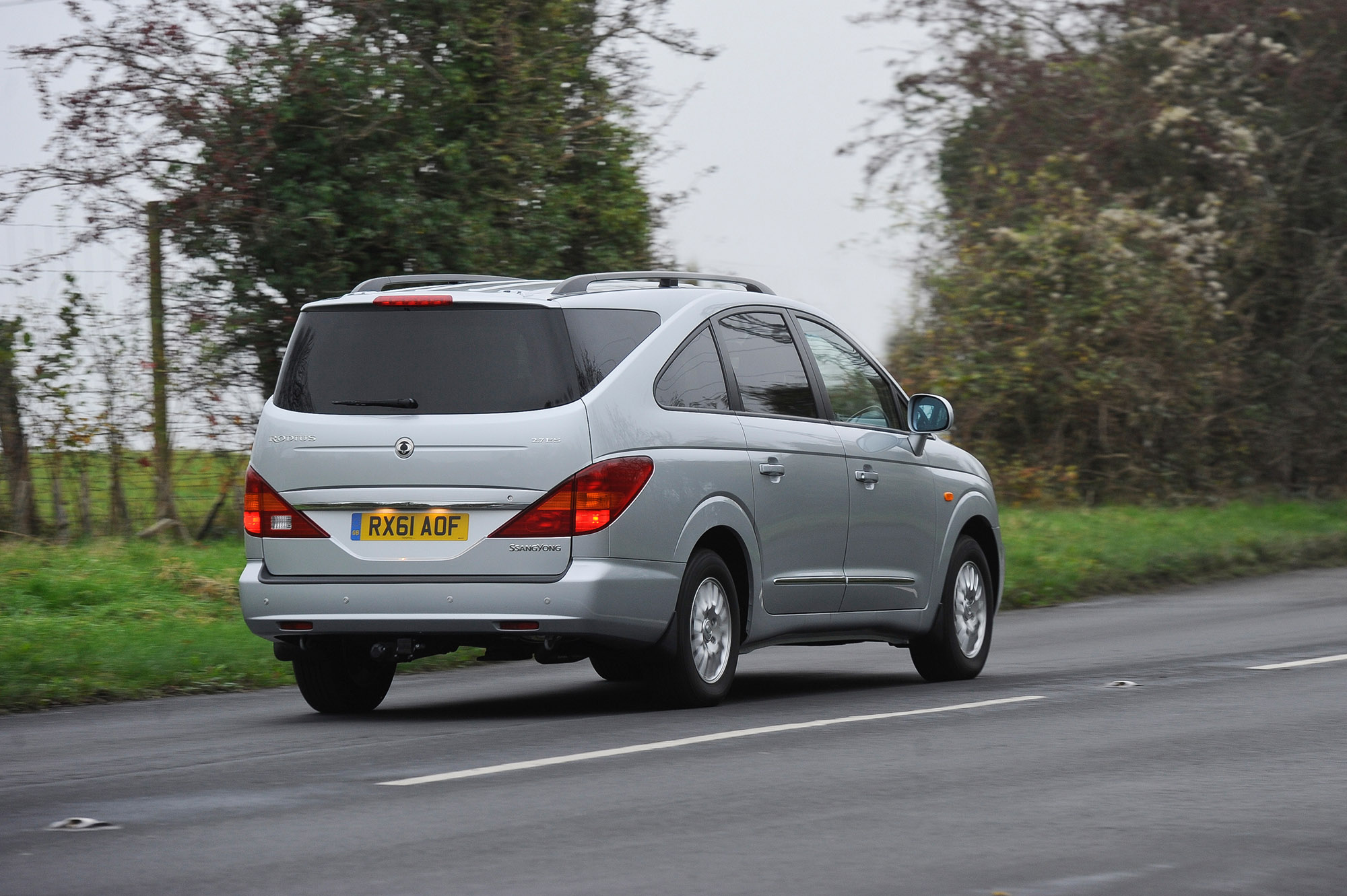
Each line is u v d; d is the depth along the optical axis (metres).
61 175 56.97
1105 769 23.56
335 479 29.56
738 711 30.34
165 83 58.81
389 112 60.28
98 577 48.00
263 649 39.31
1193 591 61.31
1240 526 74.25
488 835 19.33
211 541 57.69
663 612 29.77
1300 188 90.25
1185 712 29.22
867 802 21.17
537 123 66.56
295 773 23.84
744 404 32.19
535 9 67.31
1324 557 72.06
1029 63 87.31
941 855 18.20
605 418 29.27
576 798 21.55
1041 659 40.00
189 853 18.55
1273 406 90.38
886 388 36.91
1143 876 17.22
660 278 32.25
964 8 89.44
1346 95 91.31
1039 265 81.94
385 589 29.06
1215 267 88.94
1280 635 43.50
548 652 29.62
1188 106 89.75
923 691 33.62
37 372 55.91
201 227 58.75
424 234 61.56
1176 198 89.12
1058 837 19.06
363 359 30.05
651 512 29.47
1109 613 53.12
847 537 34.03
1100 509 79.19
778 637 32.72
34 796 22.45
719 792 21.95
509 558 28.81
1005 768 23.64
